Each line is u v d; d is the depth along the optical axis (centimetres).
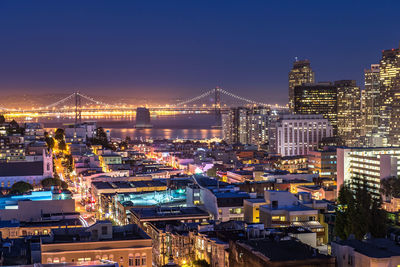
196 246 18800
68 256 15512
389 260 13112
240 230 18388
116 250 15888
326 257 13425
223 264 16675
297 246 14612
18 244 18012
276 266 13012
